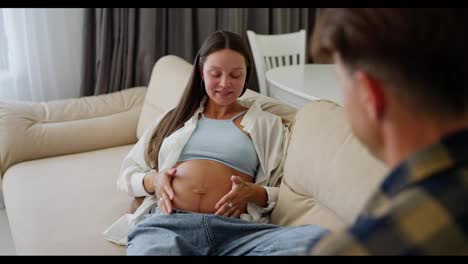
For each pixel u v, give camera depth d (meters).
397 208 0.57
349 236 0.60
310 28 3.74
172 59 2.60
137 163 1.84
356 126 0.65
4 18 2.84
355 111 0.64
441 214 0.55
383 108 0.61
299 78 2.72
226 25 3.35
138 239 1.45
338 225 1.32
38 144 2.34
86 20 2.96
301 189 1.49
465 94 0.57
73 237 1.71
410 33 0.57
